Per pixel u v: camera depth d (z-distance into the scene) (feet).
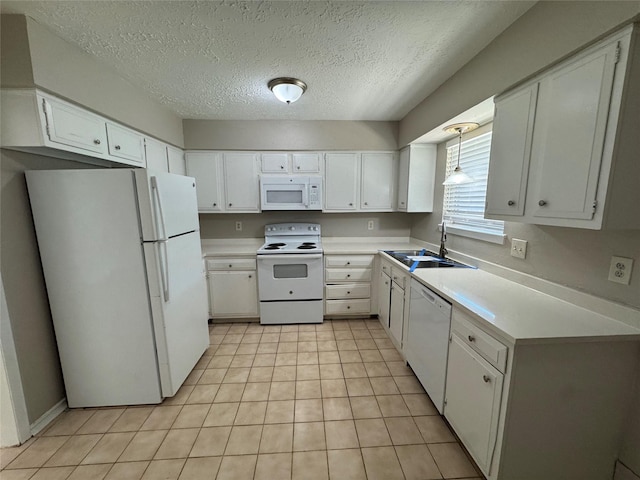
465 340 4.66
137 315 5.78
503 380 3.80
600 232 4.22
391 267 8.47
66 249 5.46
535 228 5.39
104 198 5.37
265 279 9.61
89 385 5.97
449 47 5.38
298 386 6.68
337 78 6.73
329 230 11.47
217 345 8.57
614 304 4.03
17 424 5.07
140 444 5.14
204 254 9.50
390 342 8.67
